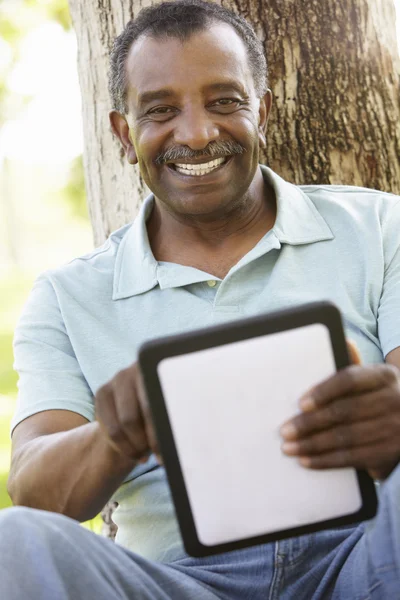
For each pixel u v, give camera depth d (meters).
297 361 1.48
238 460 1.51
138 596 1.65
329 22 2.86
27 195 27.41
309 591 1.95
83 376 2.31
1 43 9.91
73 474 1.92
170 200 2.40
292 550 1.94
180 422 1.49
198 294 2.32
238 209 2.41
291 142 2.88
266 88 2.55
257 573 1.96
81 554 1.56
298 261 2.30
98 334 2.31
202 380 1.48
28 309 2.41
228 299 2.28
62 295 2.37
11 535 1.52
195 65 2.33
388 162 2.93
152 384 1.47
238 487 1.52
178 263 2.45
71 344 2.33
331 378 1.47
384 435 1.49
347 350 1.49
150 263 2.35
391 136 2.94
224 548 1.53
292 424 1.48
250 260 2.28
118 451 1.74
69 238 28.14
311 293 2.27
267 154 2.88
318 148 2.88
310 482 1.53
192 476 1.50
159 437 1.49
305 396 1.48
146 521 2.18
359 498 1.55
